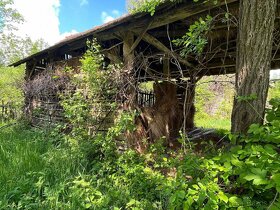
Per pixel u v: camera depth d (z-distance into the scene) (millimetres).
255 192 1893
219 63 6098
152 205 2807
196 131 6793
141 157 3805
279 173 1392
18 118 8492
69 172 3604
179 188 1955
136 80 4293
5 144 4969
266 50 2270
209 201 1704
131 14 3811
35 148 4664
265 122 2268
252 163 1663
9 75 18062
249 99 2262
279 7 3105
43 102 7047
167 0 3324
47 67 7324
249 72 2316
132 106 4121
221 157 1924
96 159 4102
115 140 4297
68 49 6645
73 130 4602
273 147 1711
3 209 2654
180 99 6352
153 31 5082
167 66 5621
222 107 13523
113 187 3213
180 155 2977
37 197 2943
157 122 4965
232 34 4250
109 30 4750
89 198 2932
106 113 4457
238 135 2211
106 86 4375
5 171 3471
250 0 2273
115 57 4793
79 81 4875
